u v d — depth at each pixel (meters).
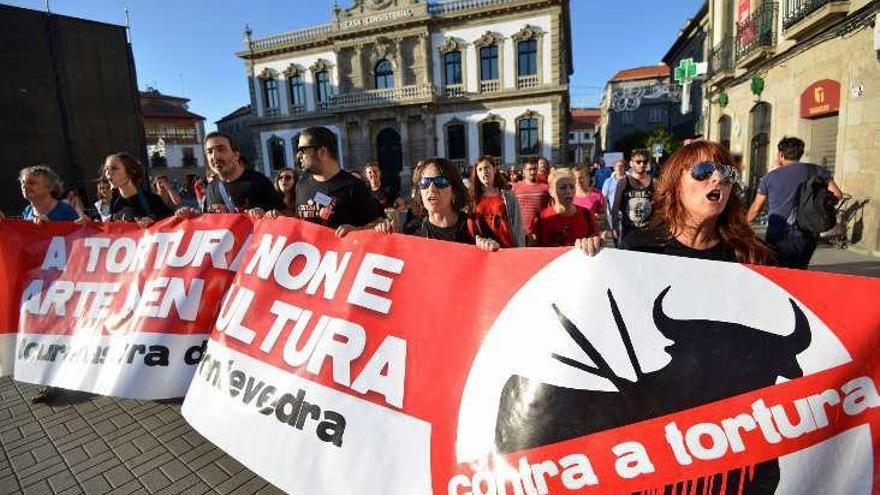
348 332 2.15
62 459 2.71
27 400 3.46
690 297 1.63
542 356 1.70
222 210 3.46
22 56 7.17
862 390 1.44
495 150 27.47
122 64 8.29
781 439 1.43
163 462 2.65
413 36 27.30
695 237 1.79
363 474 1.87
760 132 10.70
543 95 25.89
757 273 1.61
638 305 1.66
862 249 6.71
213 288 2.97
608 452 1.52
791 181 4.07
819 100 7.78
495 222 3.12
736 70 11.98
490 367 1.79
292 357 2.26
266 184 3.51
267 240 2.68
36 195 3.63
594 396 1.59
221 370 2.45
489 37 26.22
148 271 3.16
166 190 8.32
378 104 27.92
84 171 7.84
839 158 7.21
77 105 7.74
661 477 1.46
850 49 6.91
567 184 3.63
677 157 1.78
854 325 1.48
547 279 1.82
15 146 7.14
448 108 27.61
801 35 8.09
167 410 3.24
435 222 2.77
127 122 8.39
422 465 1.79
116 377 2.99
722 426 1.47
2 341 3.42
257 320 2.47
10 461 2.71
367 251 2.30
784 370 1.48
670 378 1.54
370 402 1.98
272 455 2.10
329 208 2.96
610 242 7.40
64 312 3.31
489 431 1.69
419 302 2.06
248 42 30.94
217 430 2.31
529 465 1.59
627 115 45.25
